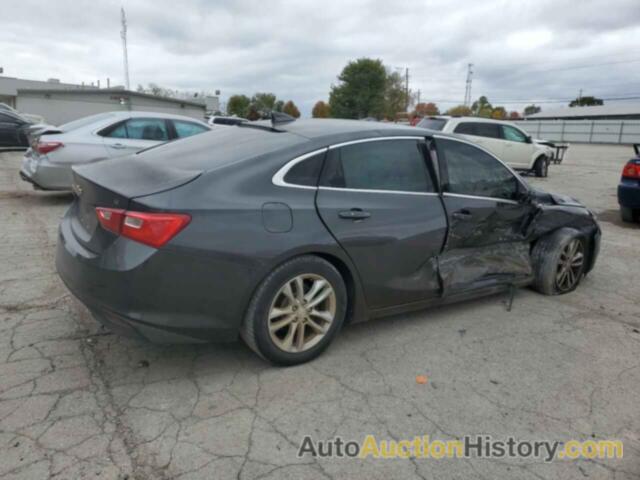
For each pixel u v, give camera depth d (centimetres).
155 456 216
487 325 373
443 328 364
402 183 333
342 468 216
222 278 257
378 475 213
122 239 246
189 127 802
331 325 304
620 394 285
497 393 280
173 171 274
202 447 223
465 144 377
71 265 269
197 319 258
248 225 262
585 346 345
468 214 360
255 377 284
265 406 257
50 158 687
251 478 207
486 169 386
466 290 371
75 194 307
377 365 305
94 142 712
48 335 321
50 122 2942
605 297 447
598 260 572
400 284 330
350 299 317
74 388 264
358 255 304
